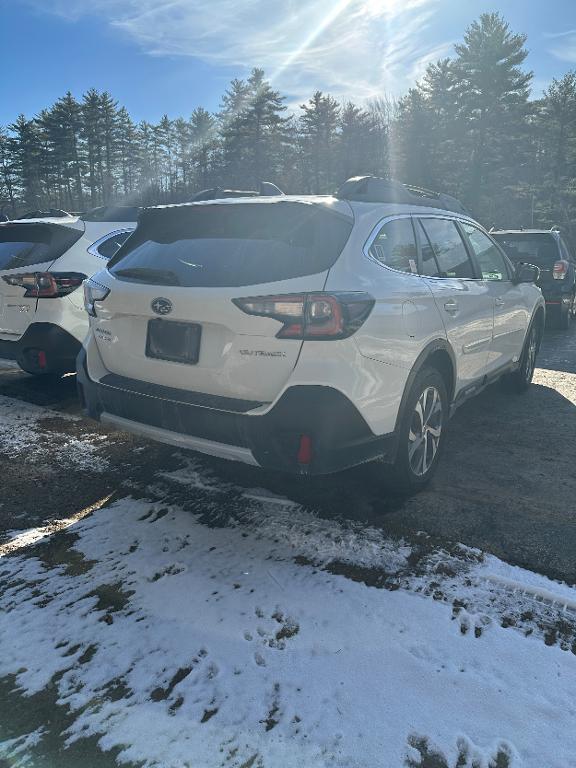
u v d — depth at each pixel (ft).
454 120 190.39
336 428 9.20
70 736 6.38
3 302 17.66
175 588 8.88
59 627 8.04
